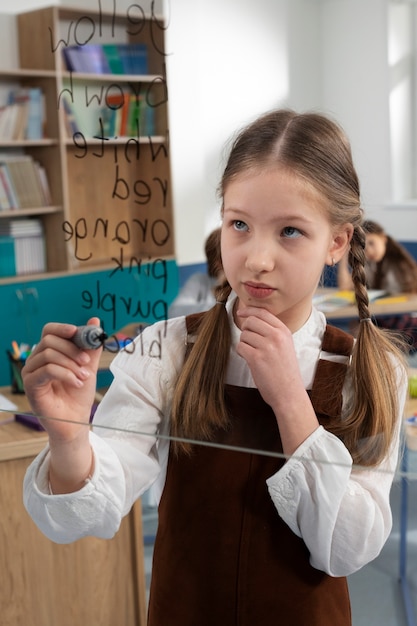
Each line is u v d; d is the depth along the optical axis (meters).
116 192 0.69
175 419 0.71
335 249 0.68
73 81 0.71
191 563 0.78
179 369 0.75
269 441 0.66
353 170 0.68
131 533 1.75
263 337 0.65
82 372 0.68
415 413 0.67
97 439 0.74
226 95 1.92
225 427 0.68
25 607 1.66
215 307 0.74
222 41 1.87
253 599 0.76
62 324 0.69
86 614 1.72
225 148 0.70
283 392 0.64
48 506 0.72
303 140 0.64
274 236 0.63
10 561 1.62
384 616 1.40
